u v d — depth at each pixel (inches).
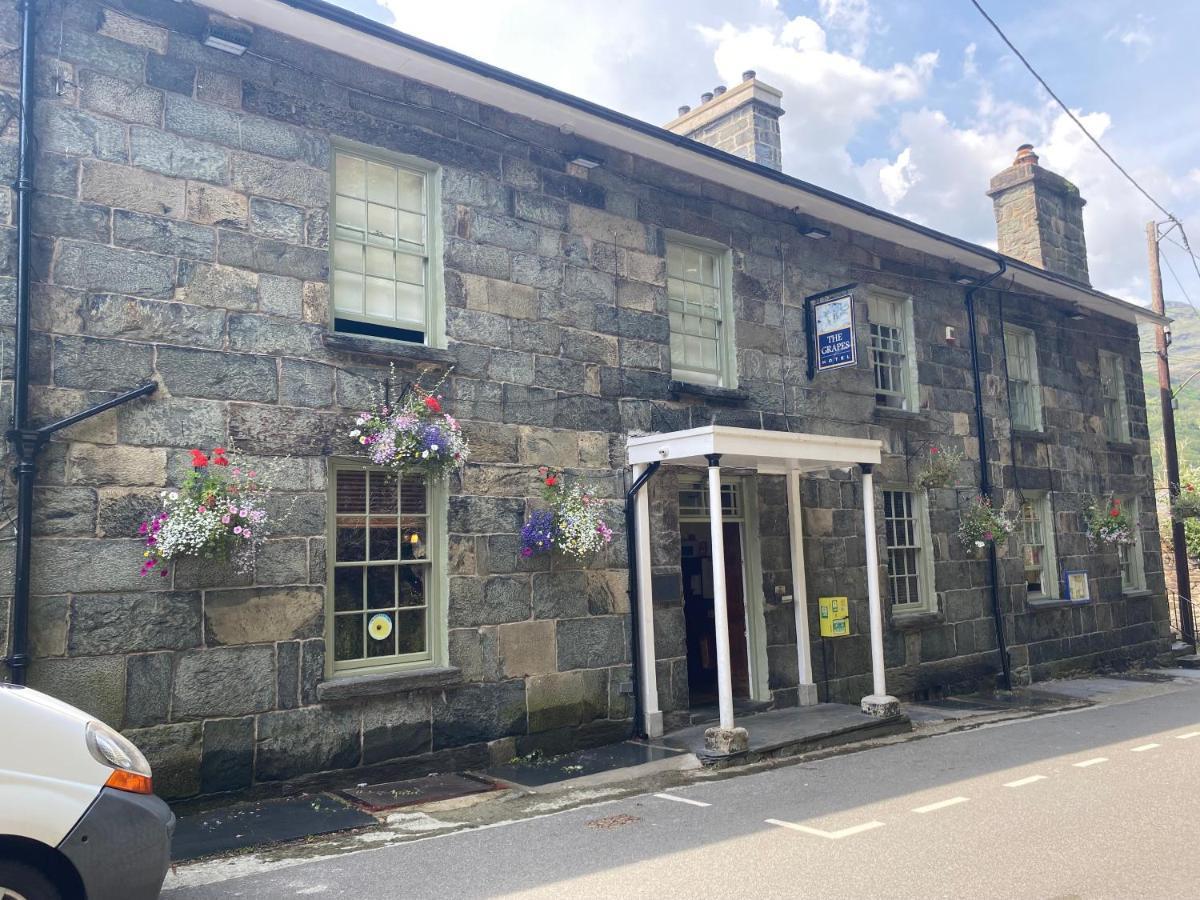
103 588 269.1
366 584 328.5
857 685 486.9
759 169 450.3
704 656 470.9
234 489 287.9
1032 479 625.9
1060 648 625.6
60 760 162.9
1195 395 3134.8
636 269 418.9
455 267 360.2
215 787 281.3
